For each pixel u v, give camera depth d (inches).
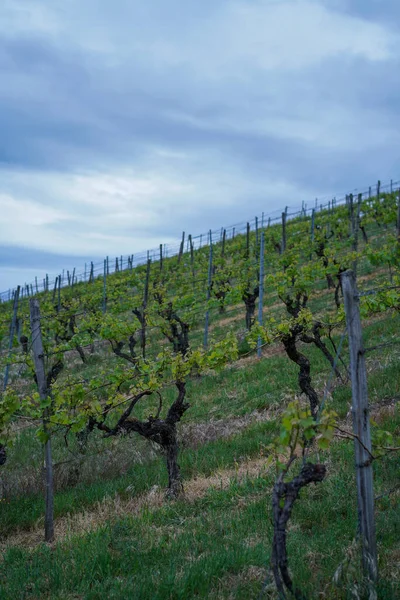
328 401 424.8
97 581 209.8
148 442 405.7
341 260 735.7
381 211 1294.3
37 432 286.8
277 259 1029.8
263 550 220.4
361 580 180.2
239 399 507.2
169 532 258.8
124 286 1200.8
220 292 970.7
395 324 588.7
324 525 240.4
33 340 303.3
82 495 330.6
